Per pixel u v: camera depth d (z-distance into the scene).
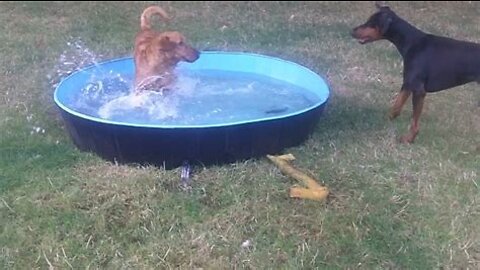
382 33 6.00
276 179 5.41
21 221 5.02
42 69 7.16
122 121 5.77
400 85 6.98
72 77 6.22
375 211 5.13
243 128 5.41
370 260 4.78
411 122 6.21
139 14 8.72
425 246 4.88
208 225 5.00
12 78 6.96
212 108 6.04
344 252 4.83
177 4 9.07
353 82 7.03
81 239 4.88
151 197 5.21
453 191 5.35
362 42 6.11
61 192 5.27
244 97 6.25
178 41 5.98
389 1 9.22
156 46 5.98
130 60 6.63
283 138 5.65
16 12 8.69
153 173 5.45
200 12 8.80
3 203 5.16
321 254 4.80
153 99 6.06
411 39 5.90
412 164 5.66
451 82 5.85
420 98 5.88
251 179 5.41
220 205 5.18
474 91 6.85
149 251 4.80
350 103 6.57
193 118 5.86
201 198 5.23
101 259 4.75
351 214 5.09
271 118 5.46
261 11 8.87
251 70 6.74
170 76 6.10
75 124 5.57
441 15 8.76
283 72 6.61
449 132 6.12
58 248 4.82
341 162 5.66
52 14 8.66
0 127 6.06
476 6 9.05
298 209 5.13
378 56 7.62
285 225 5.00
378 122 6.25
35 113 6.31
